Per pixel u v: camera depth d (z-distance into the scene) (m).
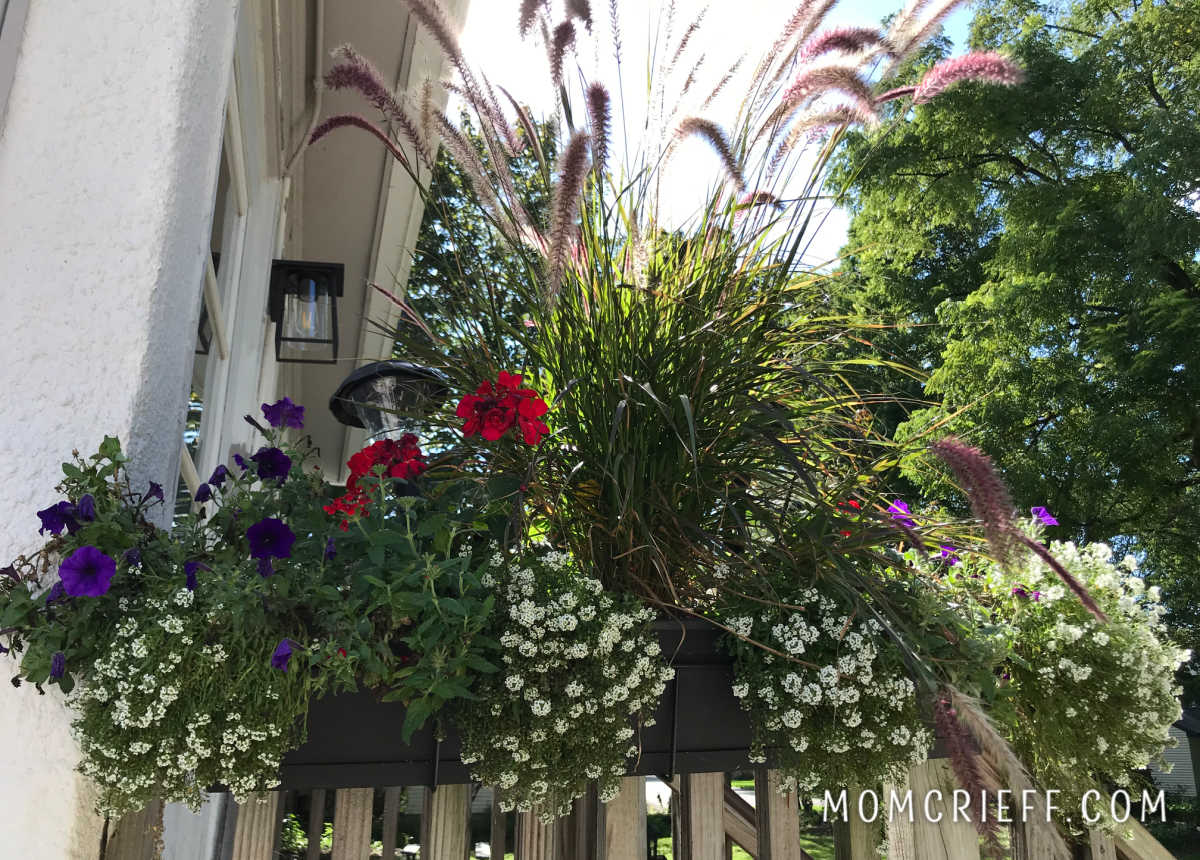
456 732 1.23
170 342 1.28
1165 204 8.59
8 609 0.98
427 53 3.21
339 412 2.11
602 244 1.65
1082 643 1.51
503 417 1.39
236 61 1.95
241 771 1.02
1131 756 1.52
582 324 1.56
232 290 2.38
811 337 1.78
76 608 1.00
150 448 1.23
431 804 1.47
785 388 1.69
